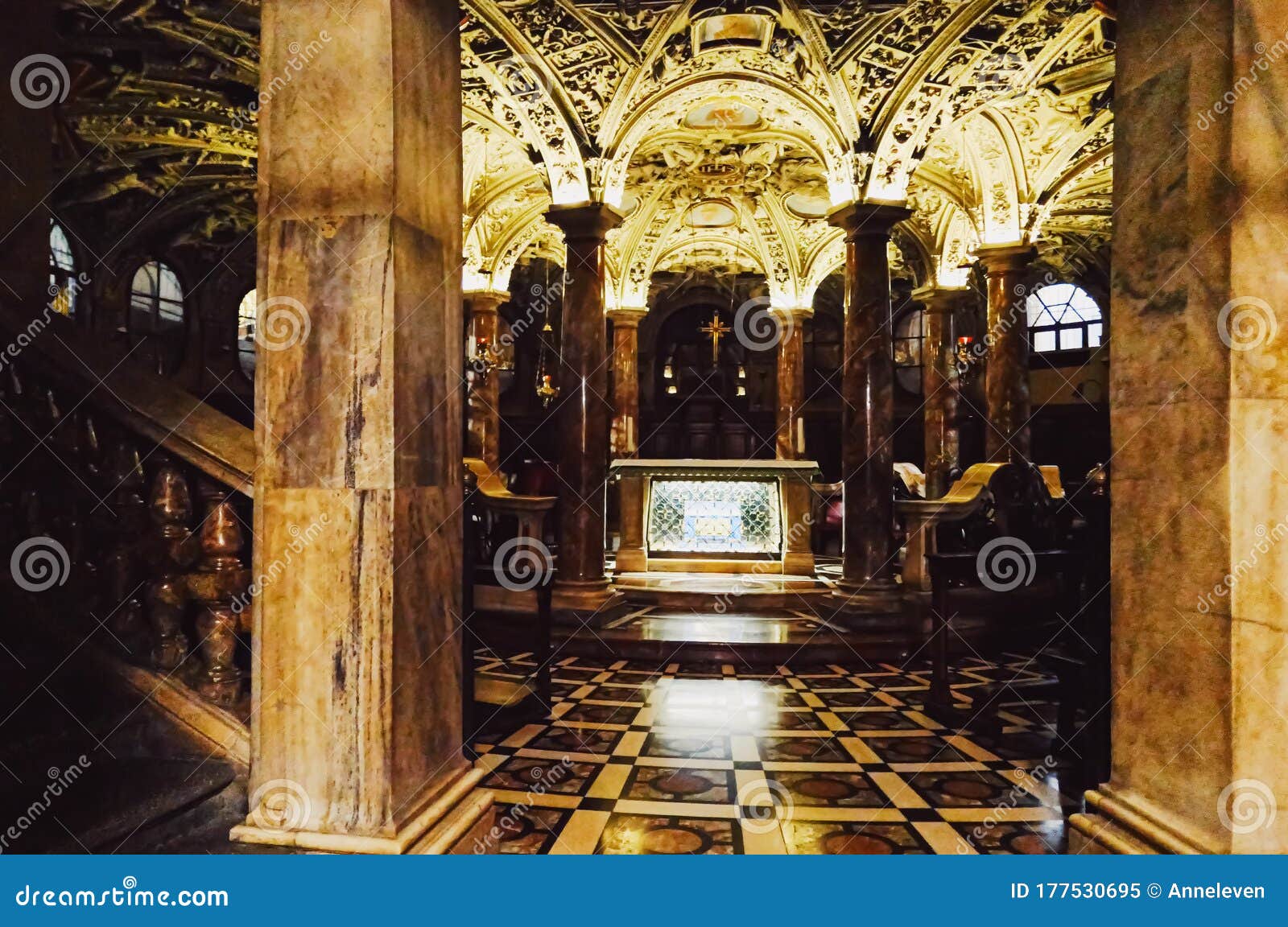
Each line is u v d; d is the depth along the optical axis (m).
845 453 8.33
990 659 7.26
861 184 8.48
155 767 2.40
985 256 10.83
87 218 13.64
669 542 10.76
